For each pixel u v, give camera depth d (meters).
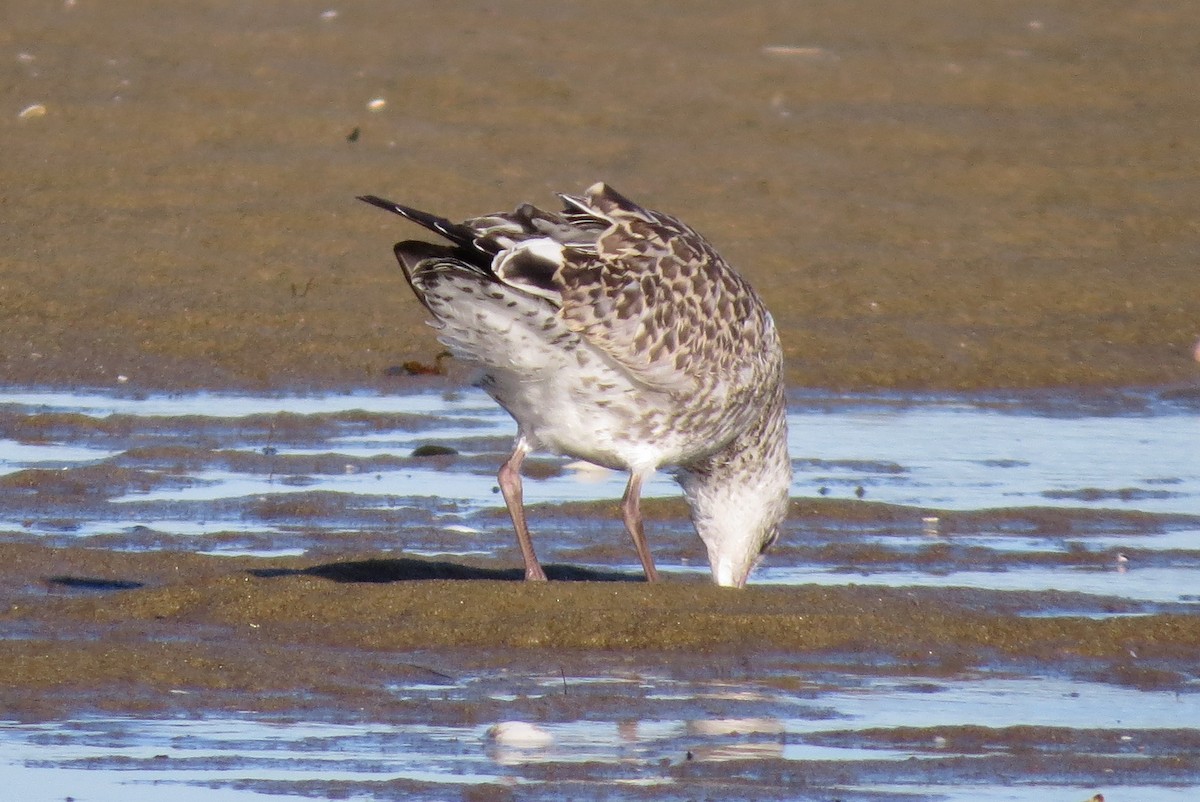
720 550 12.12
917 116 30.64
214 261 21.95
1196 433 17.28
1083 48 35.72
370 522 13.41
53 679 9.44
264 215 23.72
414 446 15.80
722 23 36.53
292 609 10.70
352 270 21.92
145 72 30.23
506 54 32.94
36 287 20.47
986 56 34.78
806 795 8.16
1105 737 8.95
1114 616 11.06
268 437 15.99
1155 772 8.52
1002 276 22.69
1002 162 28.27
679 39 35.00
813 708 9.35
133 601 10.83
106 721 8.97
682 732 8.96
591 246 11.02
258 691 9.41
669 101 30.70
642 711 9.25
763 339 11.82
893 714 9.30
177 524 13.23
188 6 35.19
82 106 27.98
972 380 19.02
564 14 36.56
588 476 15.12
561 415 11.40
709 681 9.77
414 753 8.62
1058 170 27.97
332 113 28.64
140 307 20.00
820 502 14.00
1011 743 8.88
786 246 23.53
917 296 21.80
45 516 13.31
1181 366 19.77
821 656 10.25
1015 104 31.95
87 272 21.19
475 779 8.28
